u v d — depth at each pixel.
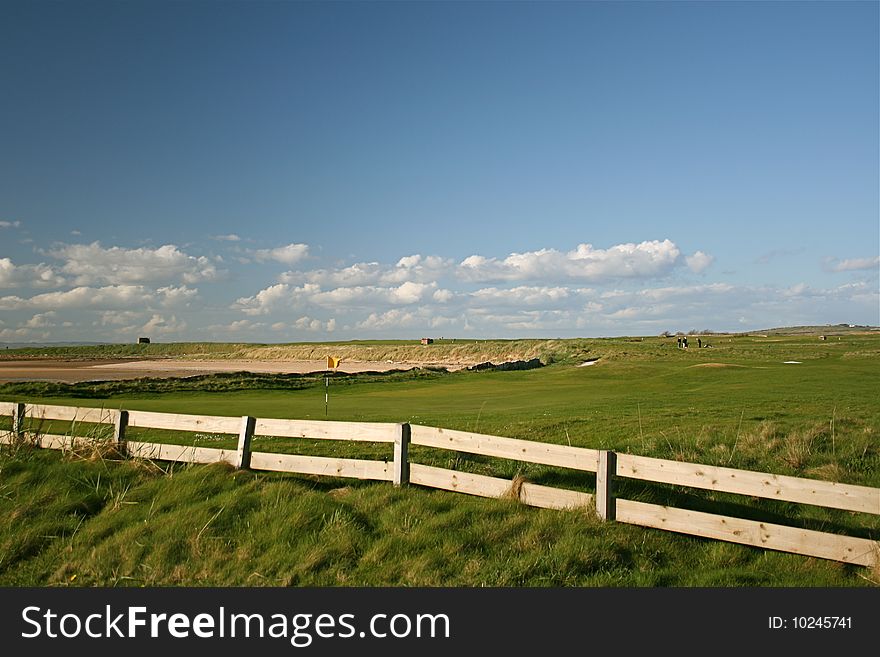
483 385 40.22
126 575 7.52
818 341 102.81
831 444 11.48
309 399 30.55
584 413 18.27
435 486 9.27
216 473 10.05
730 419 14.97
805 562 7.23
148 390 36.28
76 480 10.05
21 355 141.12
